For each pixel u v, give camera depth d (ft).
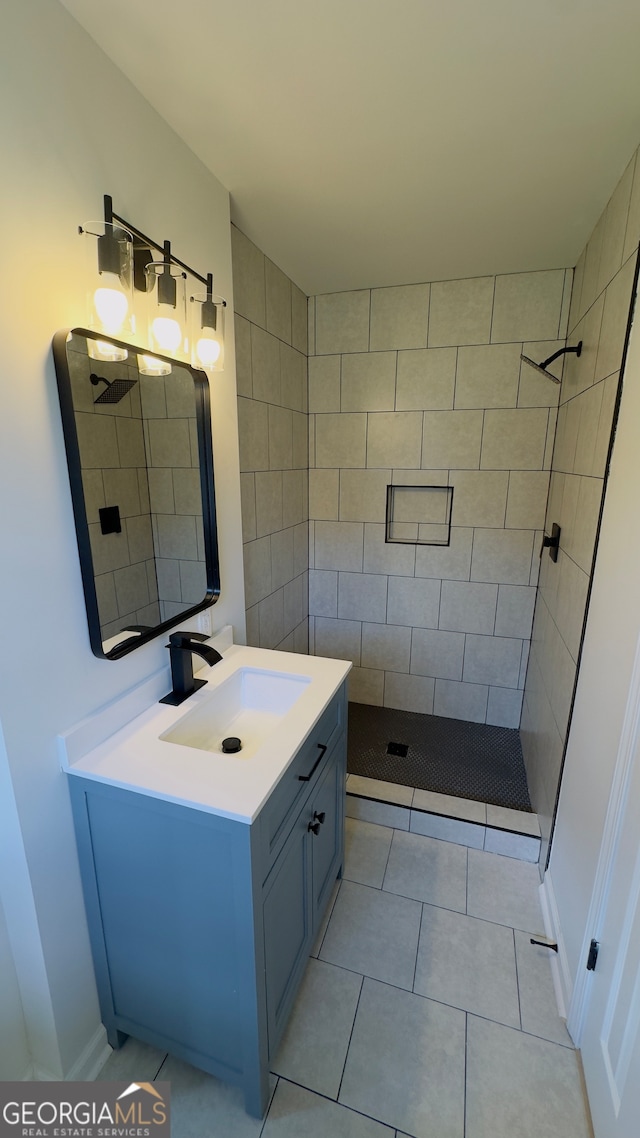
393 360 7.80
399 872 5.93
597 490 4.65
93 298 3.19
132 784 3.25
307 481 8.60
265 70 3.43
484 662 8.38
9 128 2.70
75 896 3.63
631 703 3.42
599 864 3.84
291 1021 4.33
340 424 8.27
